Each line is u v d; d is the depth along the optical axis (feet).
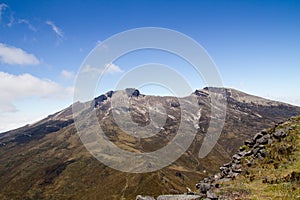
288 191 60.85
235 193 64.95
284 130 93.66
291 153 81.30
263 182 69.97
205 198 63.21
